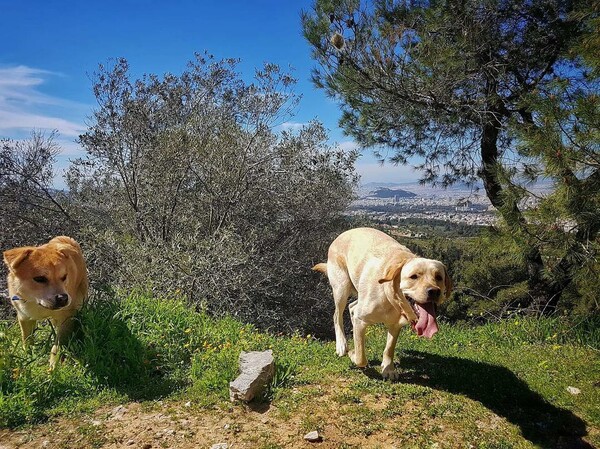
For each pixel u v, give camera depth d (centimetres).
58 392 166
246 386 158
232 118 495
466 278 450
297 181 499
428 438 142
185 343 207
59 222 498
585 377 196
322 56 382
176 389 172
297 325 475
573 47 240
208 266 362
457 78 338
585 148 215
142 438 140
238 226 488
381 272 174
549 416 161
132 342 192
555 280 298
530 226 253
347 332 521
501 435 147
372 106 389
